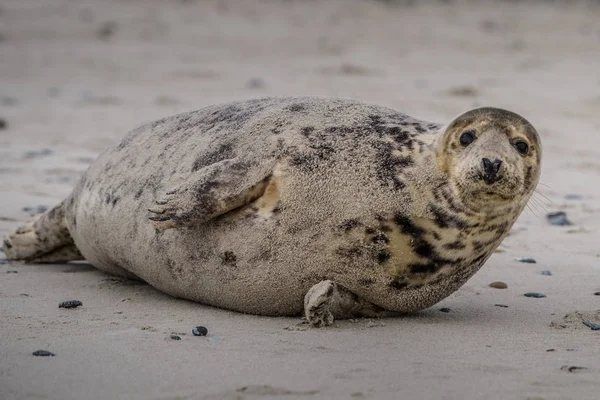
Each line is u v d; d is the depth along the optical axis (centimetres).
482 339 1675
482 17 9369
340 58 7556
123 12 9200
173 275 1908
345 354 1550
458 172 1681
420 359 1531
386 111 1902
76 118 5125
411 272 1748
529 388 1389
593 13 9675
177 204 1770
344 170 1750
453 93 5956
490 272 2291
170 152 1992
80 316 1788
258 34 8494
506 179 1653
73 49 7794
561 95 5966
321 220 1733
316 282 1762
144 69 7062
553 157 4178
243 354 1536
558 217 2981
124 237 1994
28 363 1466
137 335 1647
